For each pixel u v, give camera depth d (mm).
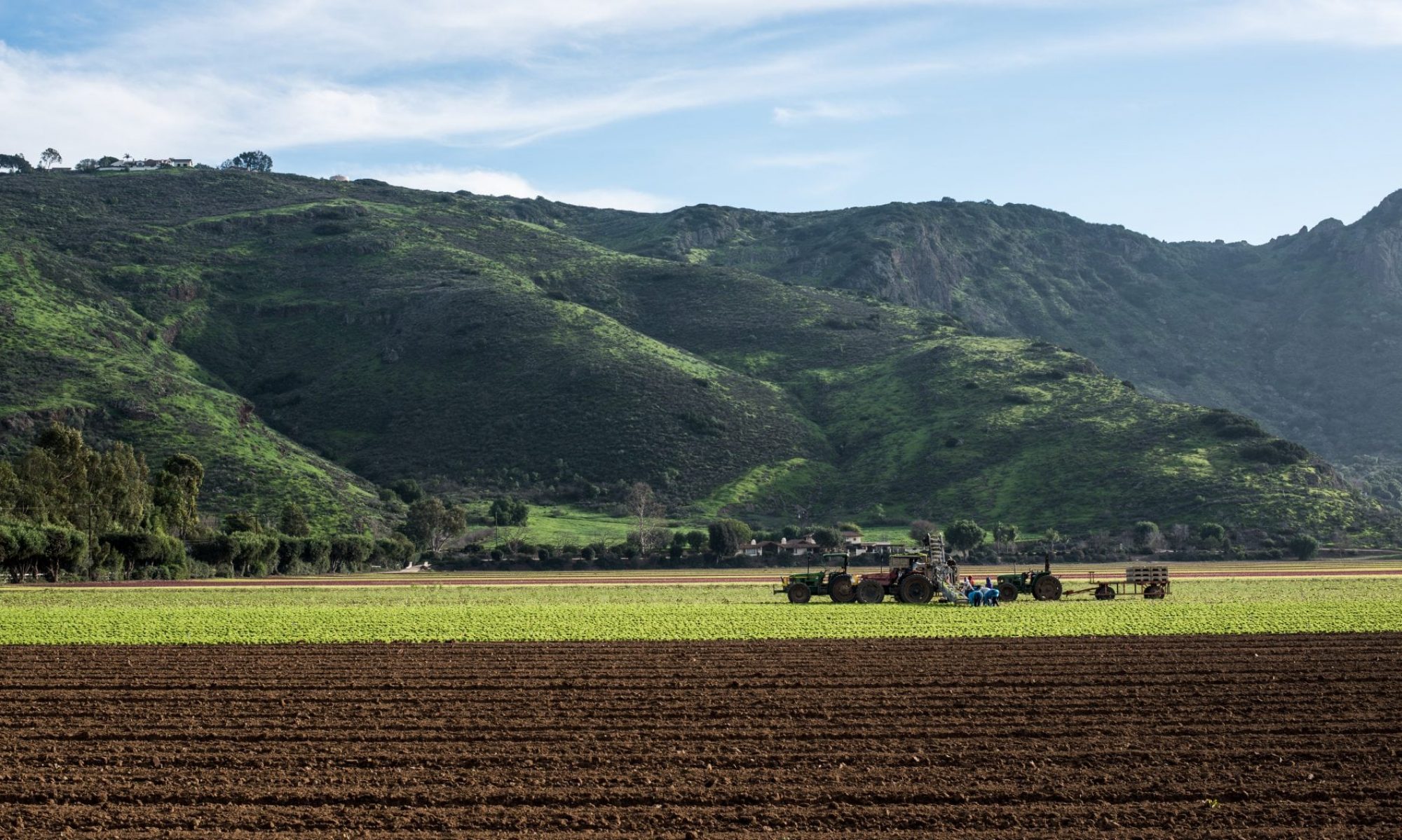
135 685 26328
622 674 27547
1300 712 22531
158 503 90875
